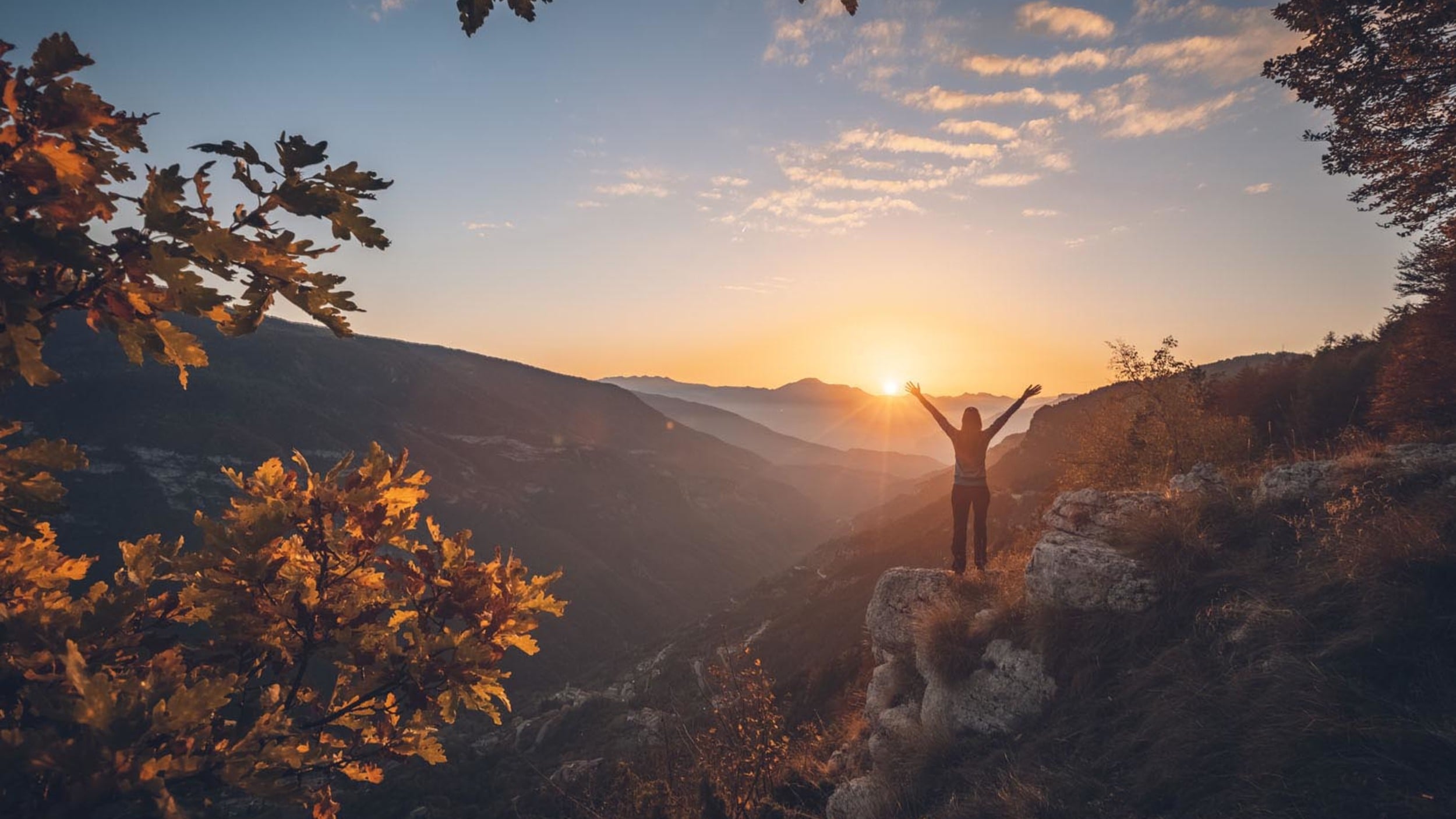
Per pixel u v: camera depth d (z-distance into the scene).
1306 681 4.14
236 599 2.46
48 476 1.96
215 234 1.72
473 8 2.17
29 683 1.93
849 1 2.08
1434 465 5.82
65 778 1.50
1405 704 3.71
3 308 1.52
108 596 2.11
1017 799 4.64
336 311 1.99
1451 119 11.24
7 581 2.23
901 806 5.75
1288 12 11.52
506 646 2.83
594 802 6.88
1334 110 12.11
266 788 1.88
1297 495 6.54
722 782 6.62
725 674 7.30
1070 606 6.51
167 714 1.61
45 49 1.70
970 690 6.76
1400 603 4.29
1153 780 4.23
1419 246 13.62
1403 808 3.12
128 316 1.76
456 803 33.97
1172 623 5.79
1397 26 10.66
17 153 1.63
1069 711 5.70
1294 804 3.44
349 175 1.91
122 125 1.79
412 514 3.00
